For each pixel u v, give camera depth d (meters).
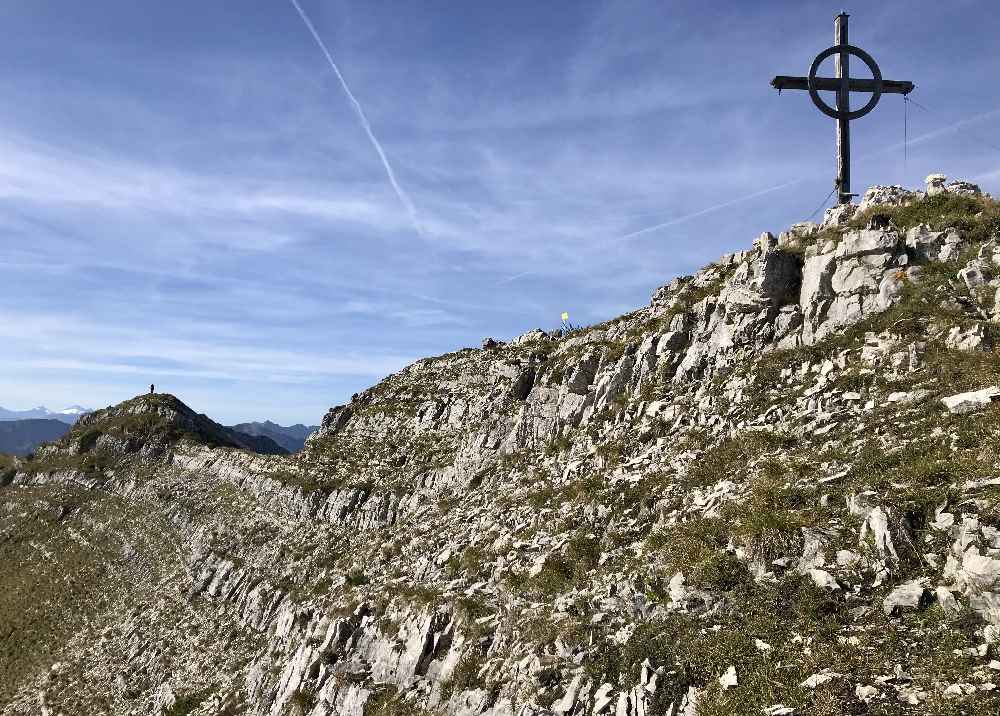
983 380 19.56
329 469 71.00
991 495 14.63
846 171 33.91
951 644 12.25
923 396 20.56
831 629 14.05
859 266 28.05
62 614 71.12
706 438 26.66
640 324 44.56
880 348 24.12
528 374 55.28
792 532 17.08
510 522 31.34
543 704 16.48
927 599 13.52
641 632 17.03
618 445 32.03
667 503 23.64
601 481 29.03
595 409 39.12
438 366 89.88
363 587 34.78
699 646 15.48
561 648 18.05
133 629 61.75
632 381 37.50
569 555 23.78
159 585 69.69
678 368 33.91
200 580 64.44
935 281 25.47
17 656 64.88
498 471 43.56
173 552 76.44
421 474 57.16
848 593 14.80
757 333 30.77
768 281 31.39
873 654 12.83
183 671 49.38
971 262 24.94
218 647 50.72
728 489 21.50
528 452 42.47
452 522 38.94
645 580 18.95
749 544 17.47
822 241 31.06
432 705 20.59
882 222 28.88
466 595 25.36
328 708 24.59
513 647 19.72
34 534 97.81
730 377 29.69
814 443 21.86
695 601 16.95
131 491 102.62
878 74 33.53
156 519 88.44
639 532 23.20
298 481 70.75
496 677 19.17
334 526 58.44
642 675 15.55
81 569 81.25
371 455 69.69
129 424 124.88
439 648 23.33
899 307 25.64
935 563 14.26
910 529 15.30
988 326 21.88
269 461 85.94
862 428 20.89
